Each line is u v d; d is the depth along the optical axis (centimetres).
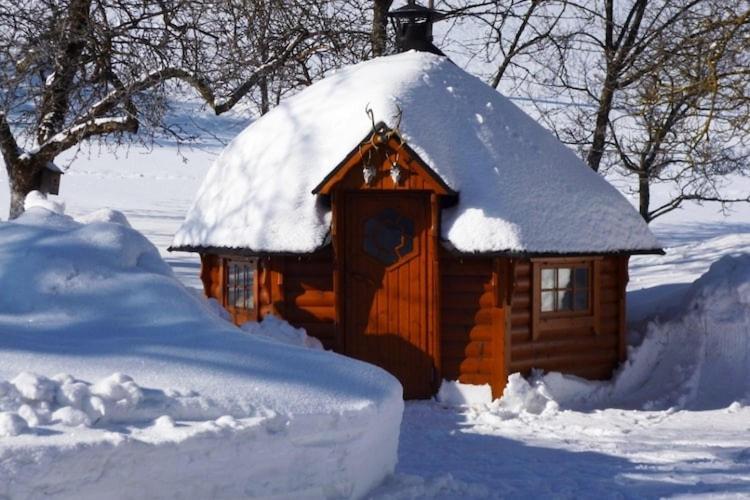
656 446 1056
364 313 1316
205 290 1483
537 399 1275
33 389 585
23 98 1741
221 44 1862
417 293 1302
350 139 1346
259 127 1487
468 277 1295
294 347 763
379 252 1315
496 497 815
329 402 671
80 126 1772
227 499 611
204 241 1418
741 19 1391
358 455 681
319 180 1346
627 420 1222
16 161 1803
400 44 1581
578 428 1162
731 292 1436
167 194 4856
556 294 1345
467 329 1294
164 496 588
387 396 719
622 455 1008
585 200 1379
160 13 1784
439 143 1323
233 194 1422
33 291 760
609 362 1408
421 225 1299
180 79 1872
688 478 900
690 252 2523
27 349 675
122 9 1795
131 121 1775
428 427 1154
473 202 1293
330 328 1328
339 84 1455
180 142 2025
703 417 1246
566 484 878
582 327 1370
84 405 591
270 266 1350
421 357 1299
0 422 555
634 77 1906
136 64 1770
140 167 5922
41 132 1811
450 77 1431
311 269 1338
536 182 1344
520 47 2259
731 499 823
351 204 1316
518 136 1396
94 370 658
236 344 735
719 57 1403
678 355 1427
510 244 1255
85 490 554
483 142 1354
